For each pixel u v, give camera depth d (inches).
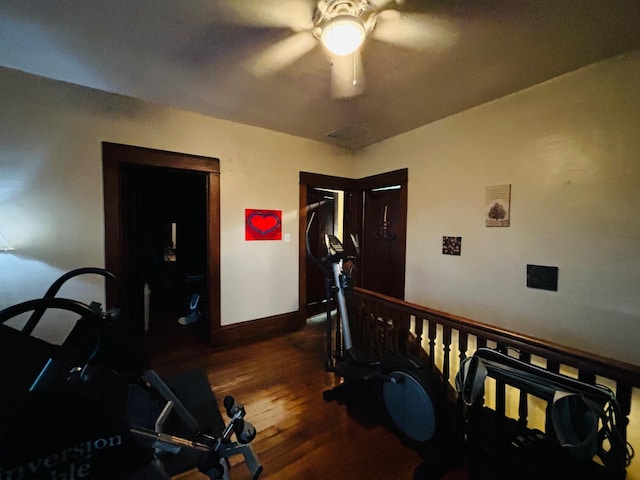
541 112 85.9
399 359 68.8
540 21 59.8
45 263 87.3
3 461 25.2
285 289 139.1
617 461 40.4
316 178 146.7
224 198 119.6
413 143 127.6
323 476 57.2
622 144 71.4
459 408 65.8
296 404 80.7
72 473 28.1
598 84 74.7
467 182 106.3
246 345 122.3
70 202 90.2
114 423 30.4
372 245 158.7
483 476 56.6
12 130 82.3
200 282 185.3
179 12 58.3
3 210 82.0
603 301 75.2
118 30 64.1
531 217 88.8
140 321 119.3
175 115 106.8
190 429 48.8
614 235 73.1
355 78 84.3
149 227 207.5
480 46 68.7
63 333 89.5
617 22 59.7
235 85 89.4
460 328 66.5
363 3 55.0
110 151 95.3
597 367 45.7
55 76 85.3
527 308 90.2
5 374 25.8
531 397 80.4
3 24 61.9
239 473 58.0
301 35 65.6
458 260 109.6
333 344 123.3
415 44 68.1
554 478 46.7
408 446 65.6
